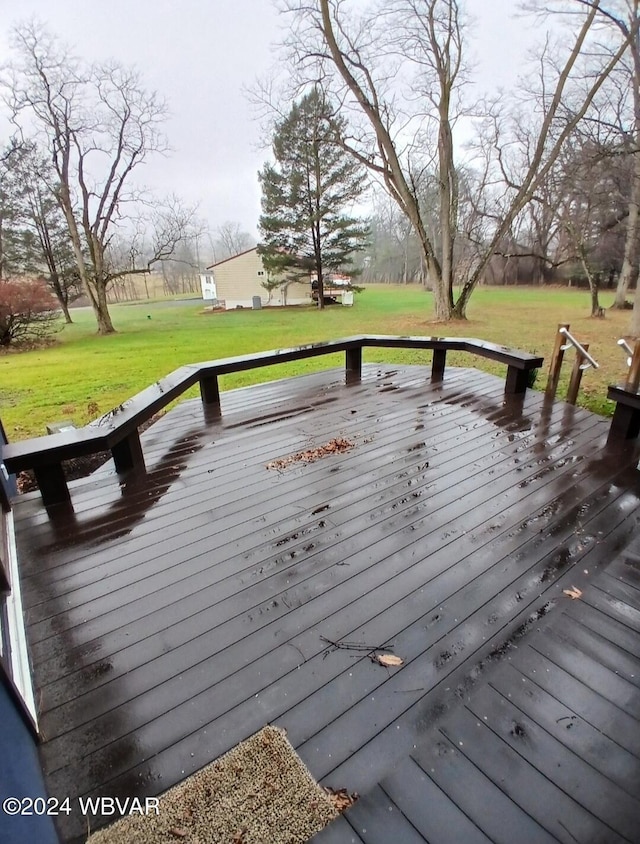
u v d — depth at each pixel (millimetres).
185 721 1247
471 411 3568
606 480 2457
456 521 2127
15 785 899
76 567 1891
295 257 16344
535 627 1523
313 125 11664
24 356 8766
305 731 1210
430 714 1243
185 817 1036
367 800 1034
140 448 2770
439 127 10055
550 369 3818
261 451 2959
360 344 4527
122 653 1470
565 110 8867
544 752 1132
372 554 1913
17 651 1237
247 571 1836
